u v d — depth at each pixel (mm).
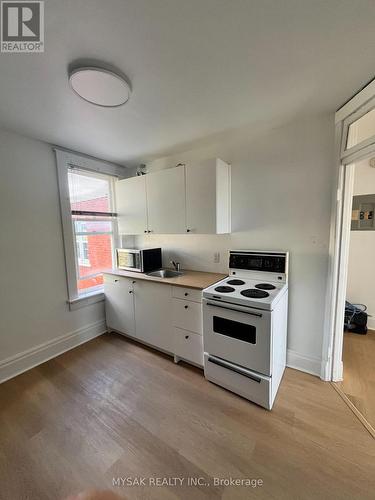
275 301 1599
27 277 2121
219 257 2469
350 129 1609
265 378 1566
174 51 1104
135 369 2096
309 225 1905
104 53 1106
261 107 1648
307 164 1867
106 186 2951
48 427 1489
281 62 1197
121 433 1438
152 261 2686
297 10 905
